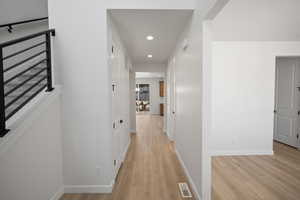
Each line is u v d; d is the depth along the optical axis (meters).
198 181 1.86
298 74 3.60
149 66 5.35
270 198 1.89
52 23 1.92
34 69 2.61
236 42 3.16
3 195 1.21
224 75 3.19
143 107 11.59
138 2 1.93
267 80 3.20
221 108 3.22
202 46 1.69
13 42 1.36
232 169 2.62
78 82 1.95
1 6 2.84
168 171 2.59
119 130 2.66
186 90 2.41
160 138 4.62
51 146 1.79
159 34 2.77
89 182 2.02
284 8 1.96
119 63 2.73
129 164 2.86
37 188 1.57
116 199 1.89
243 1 1.82
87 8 1.91
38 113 1.56
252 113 3.23
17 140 1.32
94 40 1.93
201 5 1.72
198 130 1.85
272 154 3.25
